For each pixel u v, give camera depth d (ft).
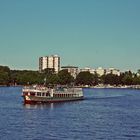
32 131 365.81
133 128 392.88
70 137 338.75
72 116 497.46
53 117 482.69
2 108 601.21
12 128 382.42
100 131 371.56
